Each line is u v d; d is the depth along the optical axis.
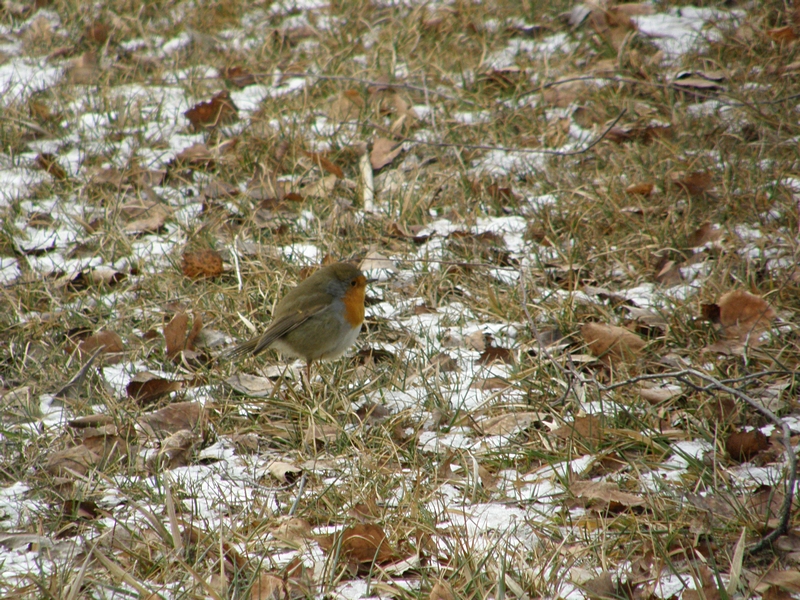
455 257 11.20
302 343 8.74
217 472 7.42
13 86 16.61
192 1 20.44
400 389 8.73
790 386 7.93
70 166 13.82
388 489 6.93
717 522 6.11
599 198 11.82
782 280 9.70
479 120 14.54
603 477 6.98
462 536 6.13
